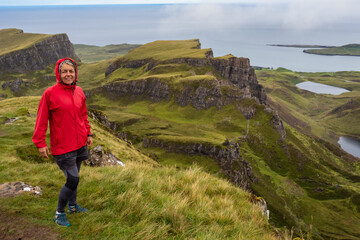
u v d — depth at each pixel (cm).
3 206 441
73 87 438
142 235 416
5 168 884
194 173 857
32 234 379
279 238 560
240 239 471
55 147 421
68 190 419
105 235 404
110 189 575
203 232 464
